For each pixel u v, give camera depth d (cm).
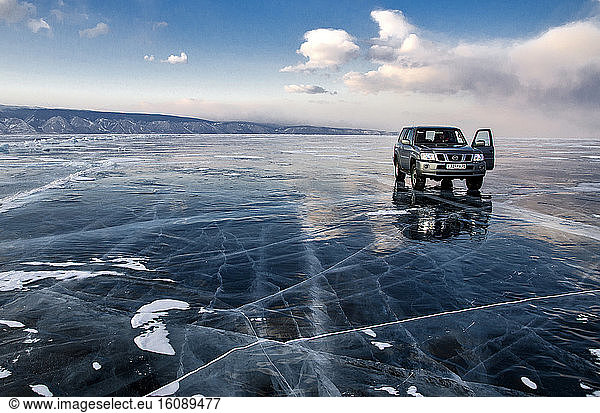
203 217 705
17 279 398
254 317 318
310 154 2722
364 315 323
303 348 271
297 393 223
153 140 5884
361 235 585
